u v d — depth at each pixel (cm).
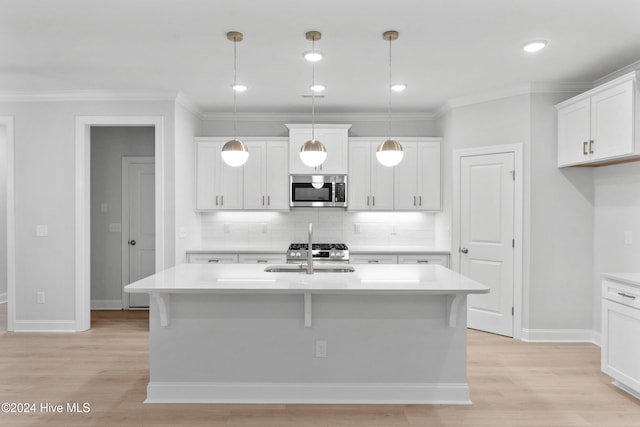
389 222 550
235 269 331
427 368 289
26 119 444
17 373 334
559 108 405
